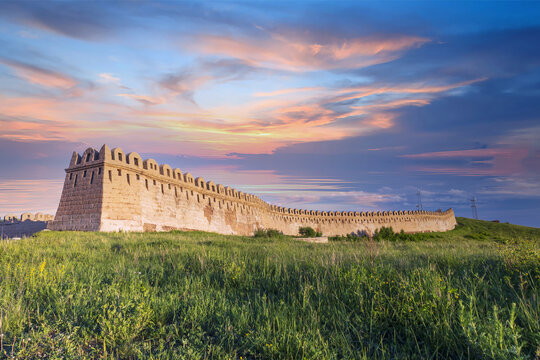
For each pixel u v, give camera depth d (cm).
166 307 584
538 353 366
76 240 1970
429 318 491
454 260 941
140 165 3753
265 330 482
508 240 1055
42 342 442
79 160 3647
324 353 416
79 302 590
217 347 444
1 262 1027
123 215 3338
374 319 522
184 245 1750
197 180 4959
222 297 664
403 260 952
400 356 423
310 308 578
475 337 402
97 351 431
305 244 2303
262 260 1066
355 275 695
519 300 536
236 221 5888
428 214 10075
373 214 9381
